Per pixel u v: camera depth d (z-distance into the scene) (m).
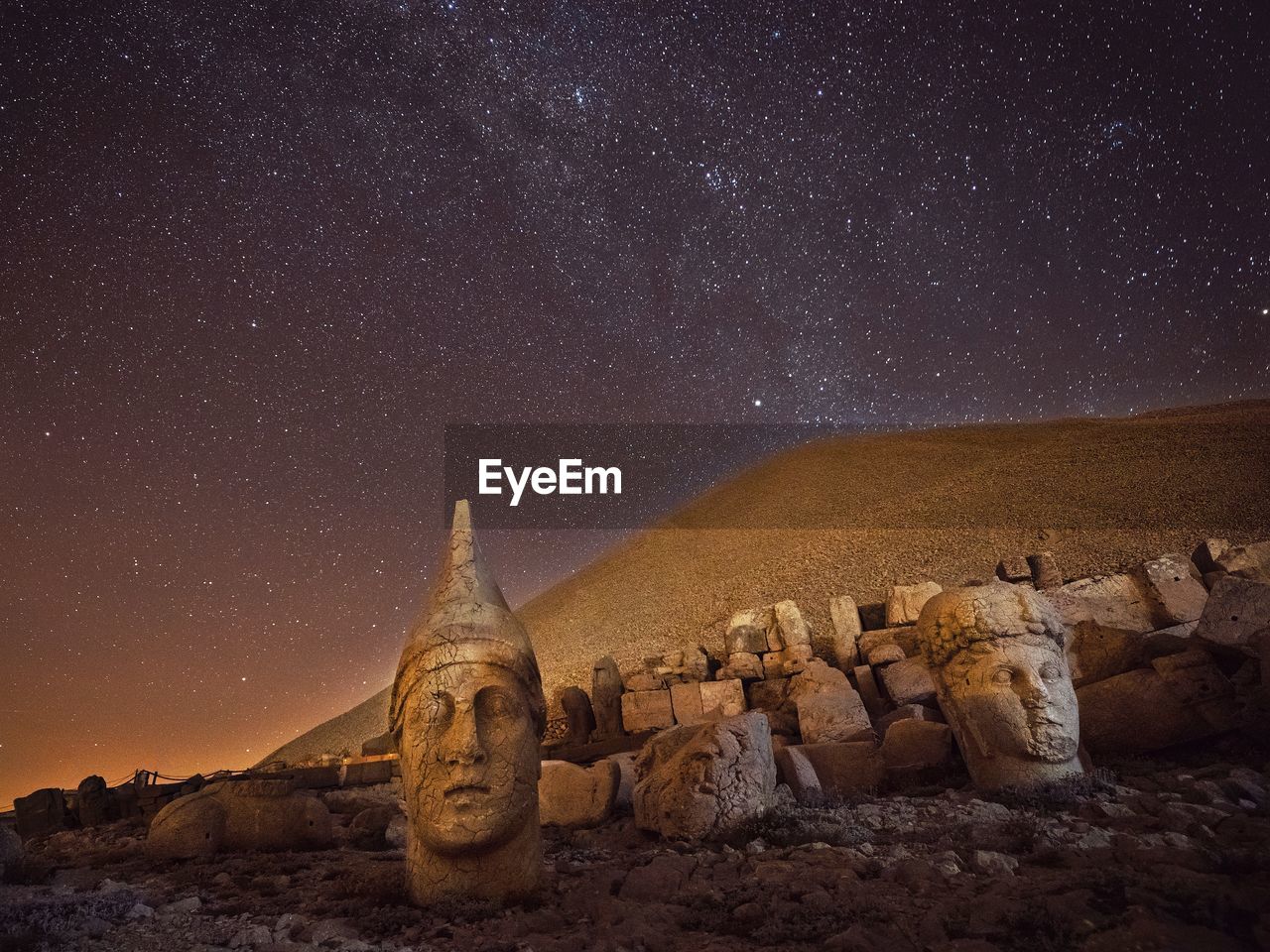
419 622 7.39
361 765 15.52
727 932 5.70
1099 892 5.59
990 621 9.20
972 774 9.20
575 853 8.62
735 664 17.17
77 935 6.13
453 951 5.62
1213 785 8.09
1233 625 10.49
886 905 5.85
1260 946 4.75
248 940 6.00
